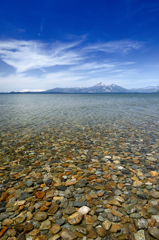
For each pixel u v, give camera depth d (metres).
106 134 14.66
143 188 5.66
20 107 44.47
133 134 14.63
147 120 22.06
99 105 50.38
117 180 6.29
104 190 5.55
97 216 4.24
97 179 6.35
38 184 6.06
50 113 30.22
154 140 12.66
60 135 14.33
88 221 4.04
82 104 55.88
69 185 5.92
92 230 3.76
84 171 7.19
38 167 7.71
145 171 7.14
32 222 4.05
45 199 5.05
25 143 11.94
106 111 33.22
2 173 7.05
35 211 4.48
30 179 6.47
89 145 11.43
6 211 4.49
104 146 11.19
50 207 4.61
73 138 13.35
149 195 5.20
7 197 5.20
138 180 6.25
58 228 3.83
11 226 3.92
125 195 5.22
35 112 31.94
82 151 10.16
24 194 5.35
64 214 4.36
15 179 6.47
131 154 9.52
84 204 4.75
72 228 3.84
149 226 3.84
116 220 4.07
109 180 6.30
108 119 23.03
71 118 24.05
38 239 3.52
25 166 7.86
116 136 13.95
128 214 4.30
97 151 10.15
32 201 4.95
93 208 4.58
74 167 7.66
